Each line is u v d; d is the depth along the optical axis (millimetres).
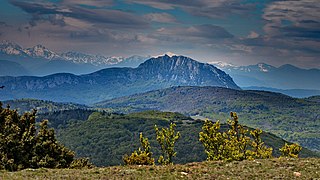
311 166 47031
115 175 41125
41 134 62031
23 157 56781
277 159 53906
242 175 41531
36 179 37812
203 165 49281
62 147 64688
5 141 55656
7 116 60000
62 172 43656
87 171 44188
